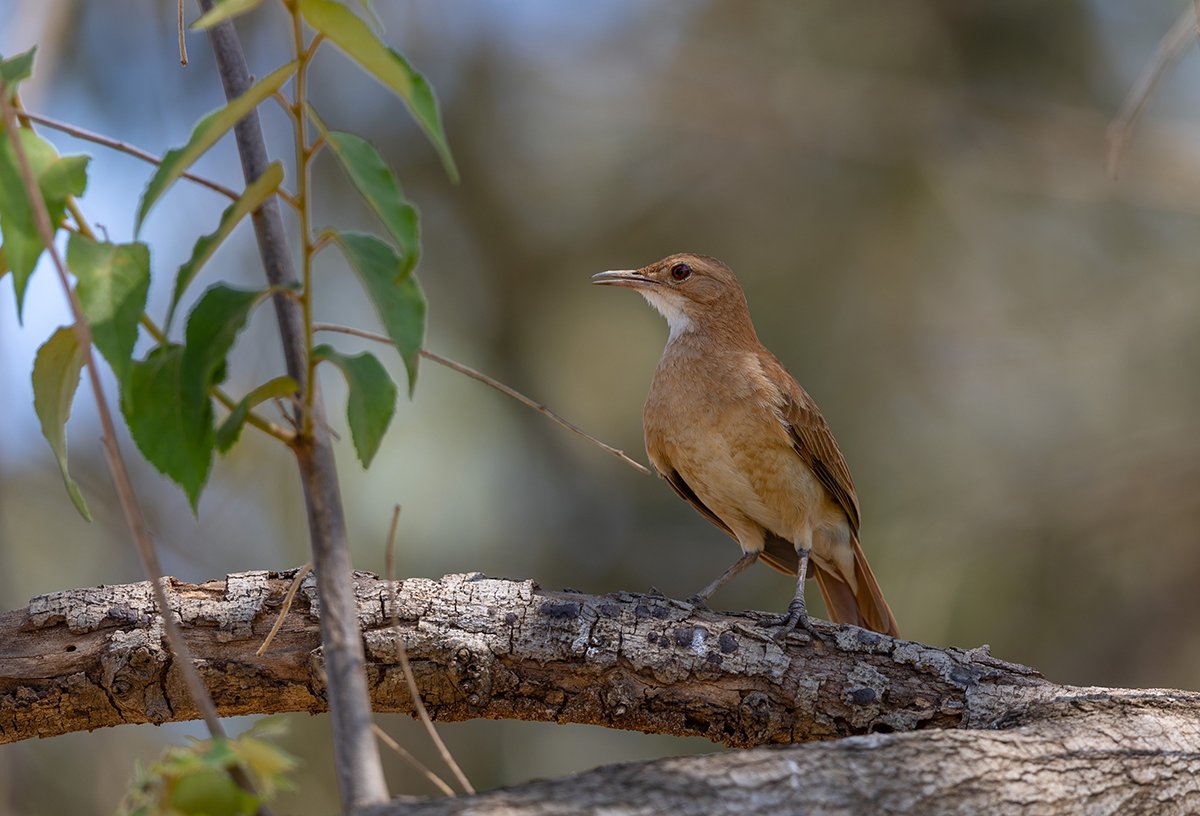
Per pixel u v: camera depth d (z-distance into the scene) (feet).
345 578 13.98
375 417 13.94
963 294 49.65
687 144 49.26
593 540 44.60
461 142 46.73
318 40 13.08
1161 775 17.54
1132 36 49.75
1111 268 50.24
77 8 43.27
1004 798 16.01
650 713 20.99
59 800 35.91
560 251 47.01
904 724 20.70
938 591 44.37
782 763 15.31
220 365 14.11
